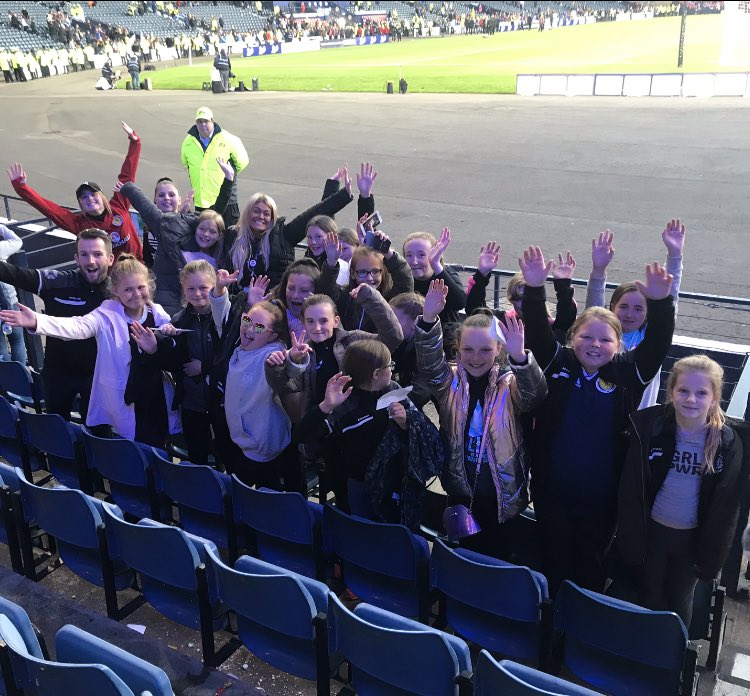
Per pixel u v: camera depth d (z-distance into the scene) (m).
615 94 33.78
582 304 10.32
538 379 3.70
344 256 6.32
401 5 100.50
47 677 2.96
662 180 18.64
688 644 3.24
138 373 5.05
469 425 4.01
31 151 24.61
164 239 7.00
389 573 3.91
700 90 32.22
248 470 4.81
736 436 3.48
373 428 4.19
